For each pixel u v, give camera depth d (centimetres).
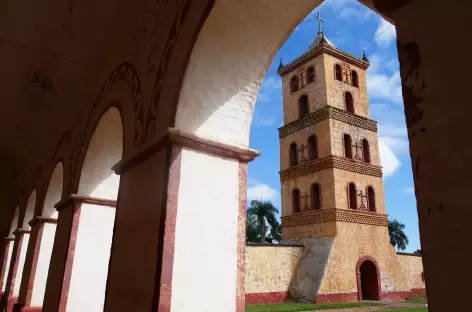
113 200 632
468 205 100
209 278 298
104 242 616
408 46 126
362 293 2266
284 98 2733
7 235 1395
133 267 333
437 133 112
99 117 570
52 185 884
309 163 2356
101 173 622
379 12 140
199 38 310
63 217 675
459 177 104
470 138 103
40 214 902
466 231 99
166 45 372
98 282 601
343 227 2131
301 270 2095
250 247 1998
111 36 575
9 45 619
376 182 2406
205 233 306
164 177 305
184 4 349
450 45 114
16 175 1349
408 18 128
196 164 317
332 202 2158
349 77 2588
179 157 309
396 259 2325
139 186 361
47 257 898
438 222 106
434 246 106
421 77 120
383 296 2152
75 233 594
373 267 2216
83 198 607
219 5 295
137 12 493
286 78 2766
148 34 438
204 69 323
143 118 393
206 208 312
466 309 95
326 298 1930
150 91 389
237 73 338
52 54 637
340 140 2320
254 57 338
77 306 577
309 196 2312
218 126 336
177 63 332
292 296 2039
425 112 117
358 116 2466
